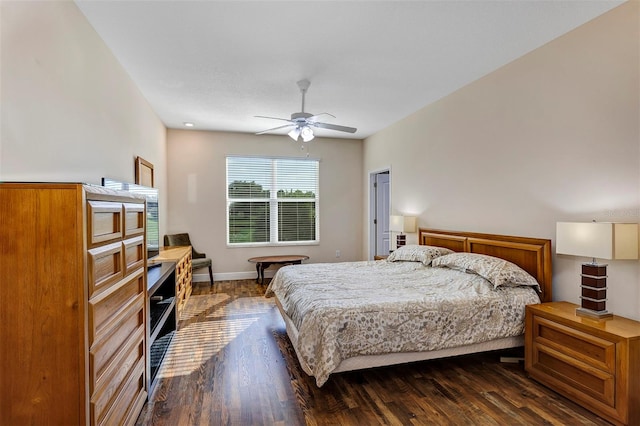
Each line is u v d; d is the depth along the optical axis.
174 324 3.35
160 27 2.40
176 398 2.17
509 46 2.74
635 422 1.84
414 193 4.61
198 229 5.62
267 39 2.58
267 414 2.01
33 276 1.24
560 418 1.97
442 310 2.36
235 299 4.54
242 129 5.53
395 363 2.29
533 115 2.83
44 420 1.25
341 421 1.95
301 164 6.20
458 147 3.72
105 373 1.45
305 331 2.23
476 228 3.48
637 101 2.13
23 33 1.58
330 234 6.33
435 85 3.59
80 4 2.11
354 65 3.06
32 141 1.66
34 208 1.24
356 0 2.10
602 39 2.31
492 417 1.98
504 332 2.46
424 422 1.94
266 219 6.01
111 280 1.51
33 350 1.24
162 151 5.06
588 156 2.42
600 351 1.96
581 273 2.42
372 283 2.98
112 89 2.79
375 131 5.74
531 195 2.86
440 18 2.31
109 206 1.49
